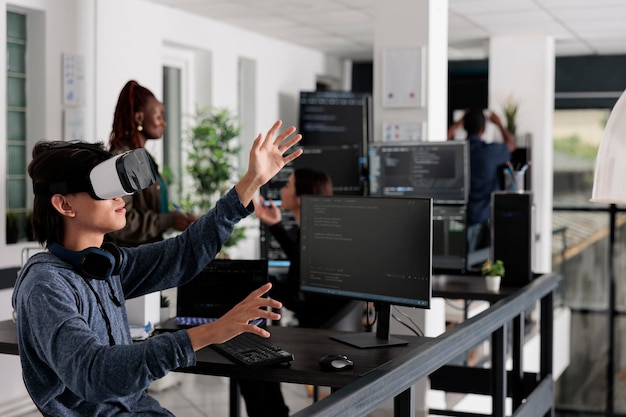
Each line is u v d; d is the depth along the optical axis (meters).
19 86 5.27
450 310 6.66
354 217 2.89
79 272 1.96
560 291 10.20
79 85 5.55
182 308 2.98
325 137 8.73
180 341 1.72
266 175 2.30
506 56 8.55
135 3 6.16
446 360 2.51
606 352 10.15
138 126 4.13
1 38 4.86
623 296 10.05
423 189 4.39
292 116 8.96
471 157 6.28
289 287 3.99
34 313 1.78
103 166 1.95
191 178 7.33
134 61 6.17
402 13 5.40
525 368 7.38
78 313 1.81
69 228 2.00
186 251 2.29
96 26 5.72
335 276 2.95
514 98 8.56
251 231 7.91
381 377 2.03
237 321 1.78
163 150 7.34
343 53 9.66
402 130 5.46
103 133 5.80
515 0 6.54
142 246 2.33
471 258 4.58
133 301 3.01
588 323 10.20
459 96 9.94
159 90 6.54
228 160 7.05
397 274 2.74
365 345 2.69
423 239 2.67
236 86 7.80
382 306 2.81
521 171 5.18
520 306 3.40
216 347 2.61
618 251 10.03
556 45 9.05
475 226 4.64
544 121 8.52
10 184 5.21
